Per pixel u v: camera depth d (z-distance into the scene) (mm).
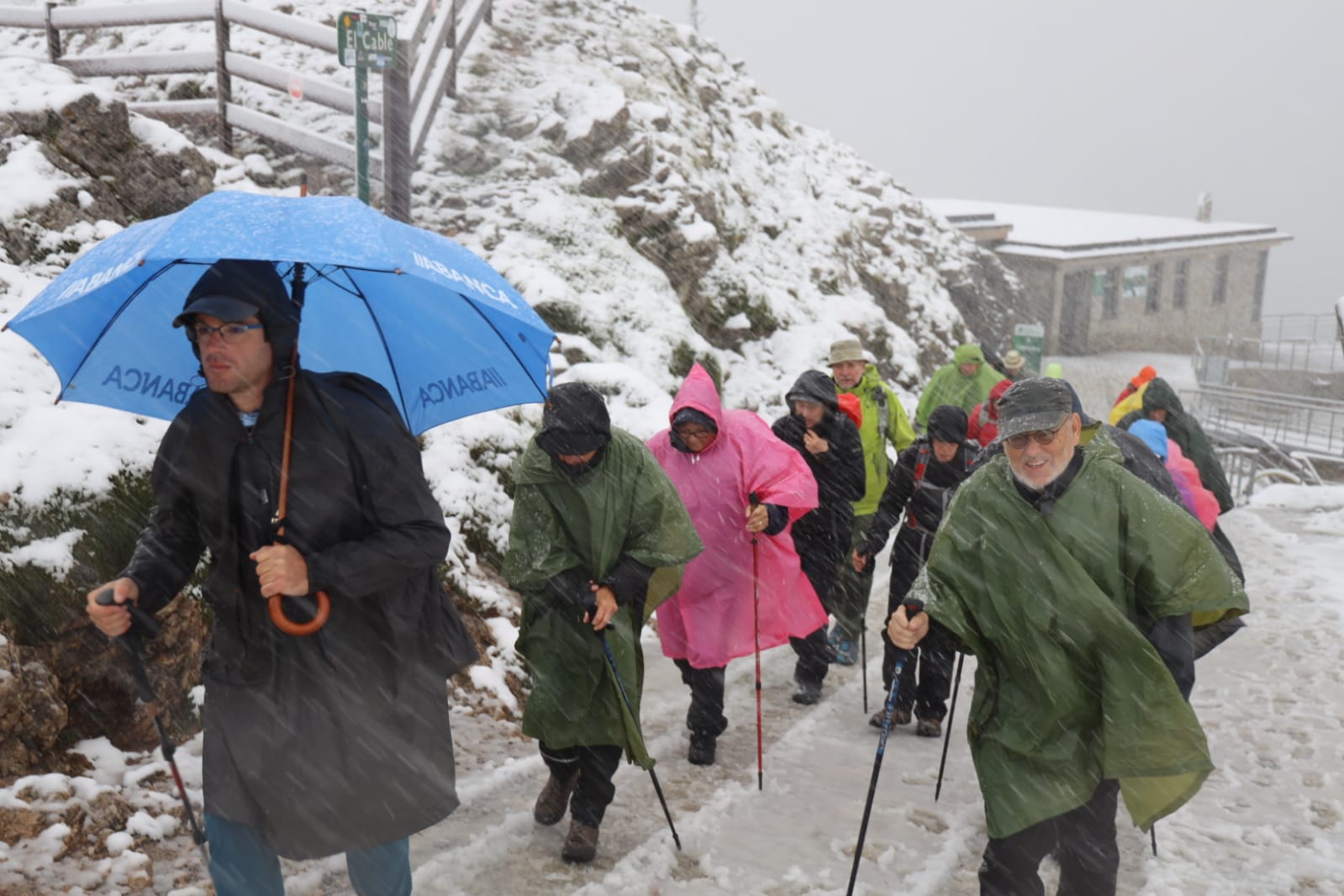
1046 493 3328
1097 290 34375
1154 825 4707
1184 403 27875
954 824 4703
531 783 4801
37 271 5867
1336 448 22203
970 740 3570
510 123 11398
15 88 6637
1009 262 33156
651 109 12734
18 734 3867
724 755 5387
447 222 9938
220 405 2912
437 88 10492
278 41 11094
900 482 5746
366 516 2965
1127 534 3307
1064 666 3314
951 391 9734
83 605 4254
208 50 10484
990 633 3400
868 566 5883
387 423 2994
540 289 9164
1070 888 3512
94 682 4285
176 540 3027
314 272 3307
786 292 13586
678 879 4121
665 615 5371
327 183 9625
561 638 4211
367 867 3176
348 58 7430
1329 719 6074
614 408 8180
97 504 4465
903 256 18156
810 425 6199
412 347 3445
